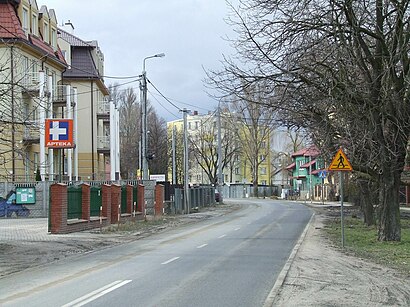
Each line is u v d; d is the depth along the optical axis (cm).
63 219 2509
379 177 2053
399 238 2053
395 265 1463
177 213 4416
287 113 2134
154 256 1727
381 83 1805
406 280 1218
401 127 1830
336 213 4262
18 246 2011
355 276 1274
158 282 1206
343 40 1778
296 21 1791
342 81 1778
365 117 1850
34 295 1073
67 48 5281
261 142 9106
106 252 1903
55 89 4484
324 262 1523
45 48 4397
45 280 1274
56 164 4628
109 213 3033
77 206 2709
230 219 3791
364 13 1800
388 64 1748
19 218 3653
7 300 1023
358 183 2997
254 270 1379
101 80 5675
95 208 2898
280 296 1028
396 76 1809
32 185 3725
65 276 1334
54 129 3547
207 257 1666
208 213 4594
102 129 5784
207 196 5819
